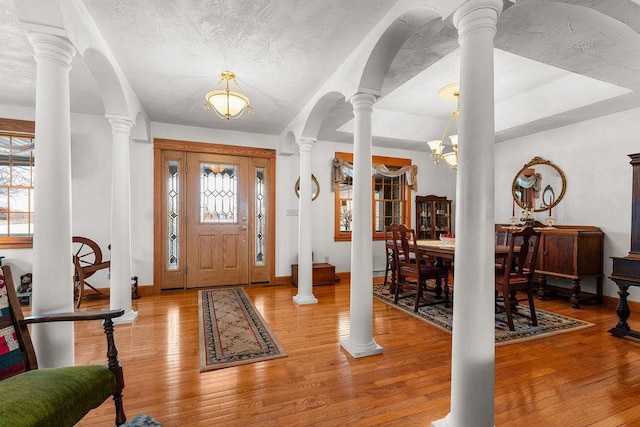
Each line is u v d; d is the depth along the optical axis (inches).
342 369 86.0
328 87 115.3
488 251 57.1
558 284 173.0
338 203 213.8
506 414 67.4
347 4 74.8
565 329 116.7
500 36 87.0
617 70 105.6
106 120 161.3
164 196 175.6
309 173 156.1
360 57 92.6
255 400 71.6
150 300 156.7
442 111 181.8
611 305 149.4
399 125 191.5
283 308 144.0
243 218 193.2
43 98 65.7
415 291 175.0
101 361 90.1
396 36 80.8
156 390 75.5
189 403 70.3
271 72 110.7
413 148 229.1
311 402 70.9
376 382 79.5
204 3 74.5
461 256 58.7
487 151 56.9
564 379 81.6
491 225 57.5
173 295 167.2
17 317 58.3
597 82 132.1
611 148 150.0
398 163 231.8
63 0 64.9
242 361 90.0
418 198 235.9
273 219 196.5
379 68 91.1
